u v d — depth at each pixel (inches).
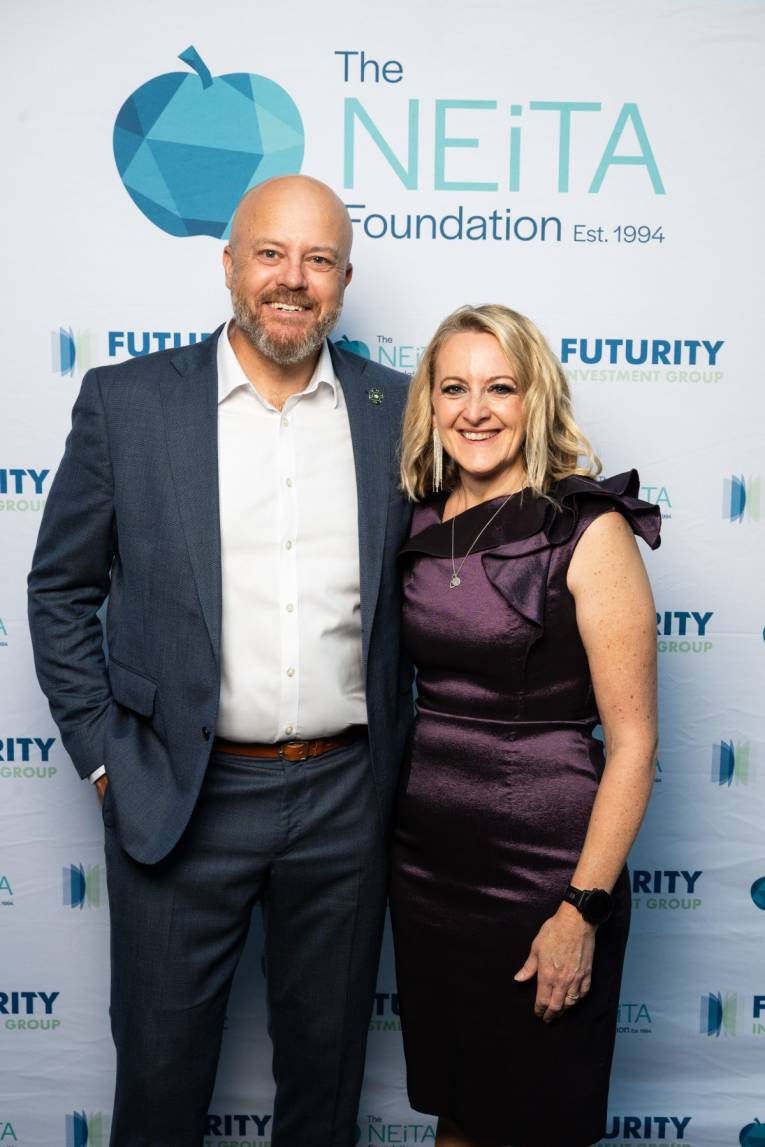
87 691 62.0
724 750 79.4
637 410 76.2
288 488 60.3
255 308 58.9
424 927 58.7
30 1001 79.9
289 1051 65.5
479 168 73.7
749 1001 81.6
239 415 61.1
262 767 60.2
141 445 59.1
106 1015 80.3
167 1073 61.2
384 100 72.9
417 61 72.7
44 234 73.1
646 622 53.0
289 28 72.1
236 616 59.1
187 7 71.7
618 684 53.0
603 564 52.7
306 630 59.7
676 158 74.0
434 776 57.4
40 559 62.9
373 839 62.9
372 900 63.4
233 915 61.3
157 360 62.6
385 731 61.4
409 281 74.5
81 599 63.1
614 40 72.9
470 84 72.9
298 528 60.1
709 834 80.1
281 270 58.0
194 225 73.5
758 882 80.6
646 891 80.6
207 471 58.6
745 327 75.5
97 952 79.9
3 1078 80.4
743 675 78.8
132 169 72.8
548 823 54.6
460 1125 59.5
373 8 72.1
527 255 74.5
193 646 58.0
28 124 72.1
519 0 72.4
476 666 55.2
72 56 71.7
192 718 58.2
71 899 79.3
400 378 66.9
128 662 60.6
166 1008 60.6
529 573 54.1
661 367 75.8
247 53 72.2
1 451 74.8
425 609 56.9
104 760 60.4
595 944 55.1
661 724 79.1
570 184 74.0
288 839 60.7
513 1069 56.8
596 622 52.7
